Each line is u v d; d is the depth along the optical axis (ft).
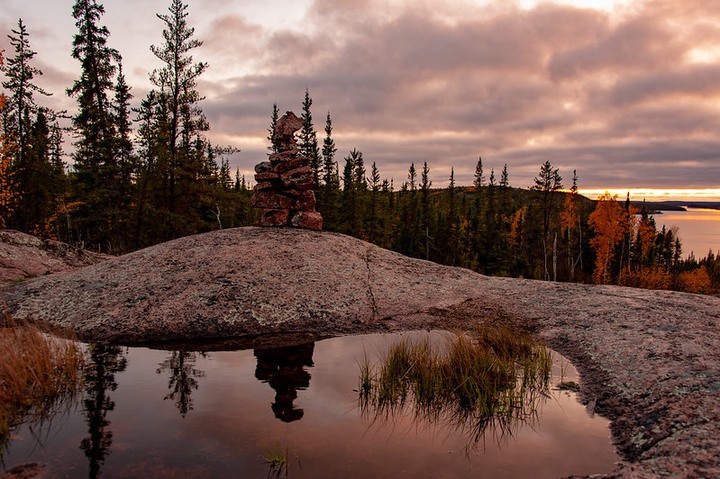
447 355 20.43
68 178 121.90
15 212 100.42
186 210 99.50
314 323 26.32
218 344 23.20
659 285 188.14
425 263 38.88
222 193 103.71
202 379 18.10
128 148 93.04
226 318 25.86
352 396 16.44
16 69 91.61
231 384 17.56
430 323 26.94
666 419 13.23
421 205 266.36
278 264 32.35
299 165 42.50
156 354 21.52
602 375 17.94
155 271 31.09
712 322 22.98
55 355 19.44
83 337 23.82
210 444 12.50
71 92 87.97
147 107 104.63
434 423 14.25
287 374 18.81
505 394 16.14
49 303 27.61
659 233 272.10
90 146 96.73
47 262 54.34
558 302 29.35
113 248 102.06
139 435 13.02
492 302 30.63
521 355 20.92
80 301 27.58
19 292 29.50
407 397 16.46
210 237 37.35
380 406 15.56
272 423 14.01
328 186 165.68
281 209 42.01
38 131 117.70
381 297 30.22
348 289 30.60
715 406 13.26
